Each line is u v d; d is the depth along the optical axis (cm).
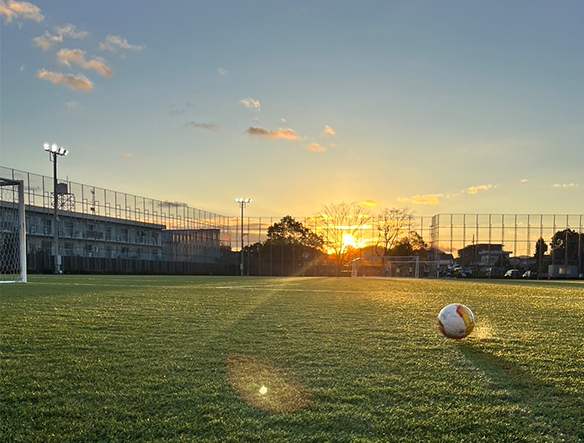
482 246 4772
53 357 383
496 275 4709
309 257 5466
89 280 2161
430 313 734
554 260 4659
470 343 451
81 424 239
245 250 5609
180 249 5428
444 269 4778
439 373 332
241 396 279
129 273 4525
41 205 3966
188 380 313
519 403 269
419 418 245
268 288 1523
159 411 255
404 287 1781
